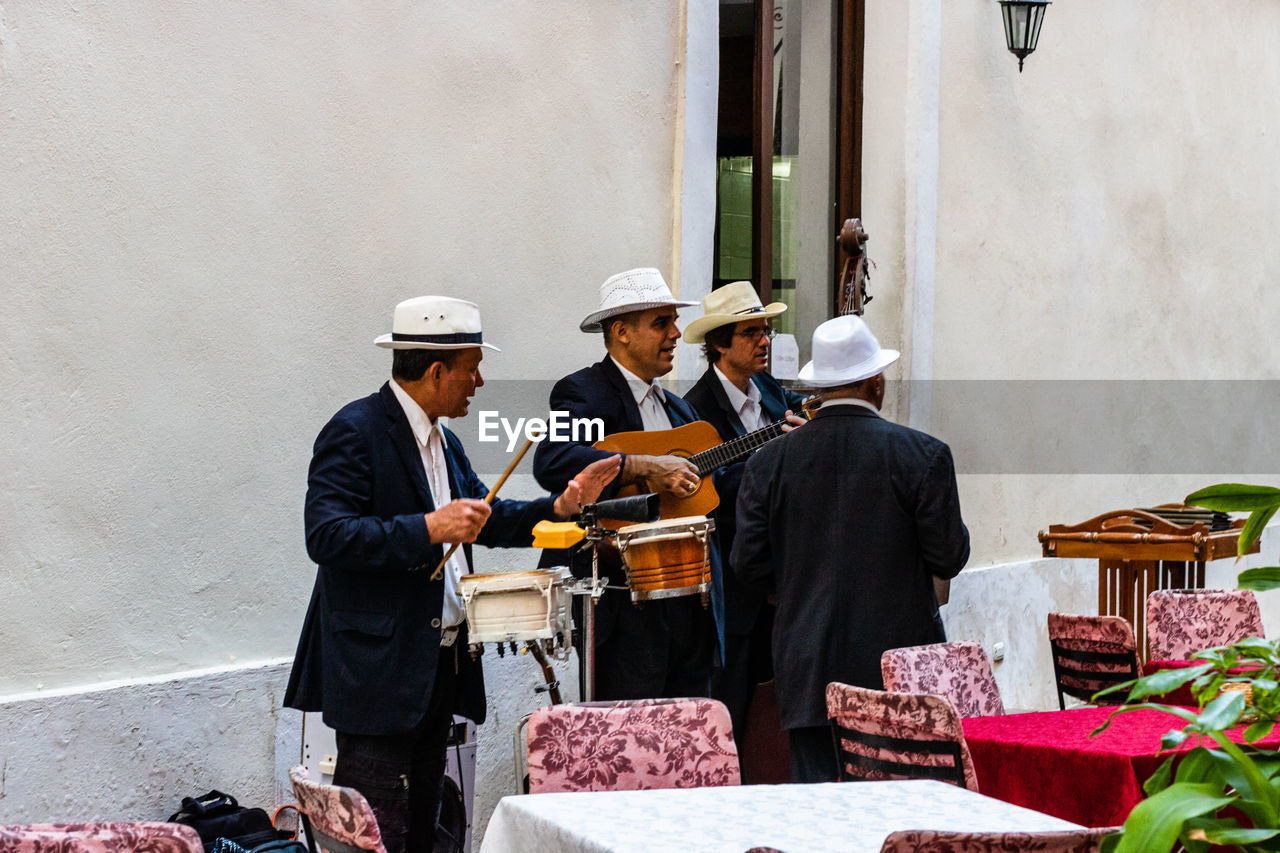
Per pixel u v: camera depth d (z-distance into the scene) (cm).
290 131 481
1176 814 169
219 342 461
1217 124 1006
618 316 491
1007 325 826
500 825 275
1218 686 196
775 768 545
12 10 409
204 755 450
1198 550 605
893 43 752
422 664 377
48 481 417
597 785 314
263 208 474
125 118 436
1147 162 938
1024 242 837
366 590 376
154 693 435
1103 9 892
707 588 432
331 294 495
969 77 789
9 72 408
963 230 790
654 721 320
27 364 412
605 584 414
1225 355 1022
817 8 756
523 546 419
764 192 723
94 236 429
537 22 566
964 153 788
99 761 421
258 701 465
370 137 506
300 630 487
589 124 589
